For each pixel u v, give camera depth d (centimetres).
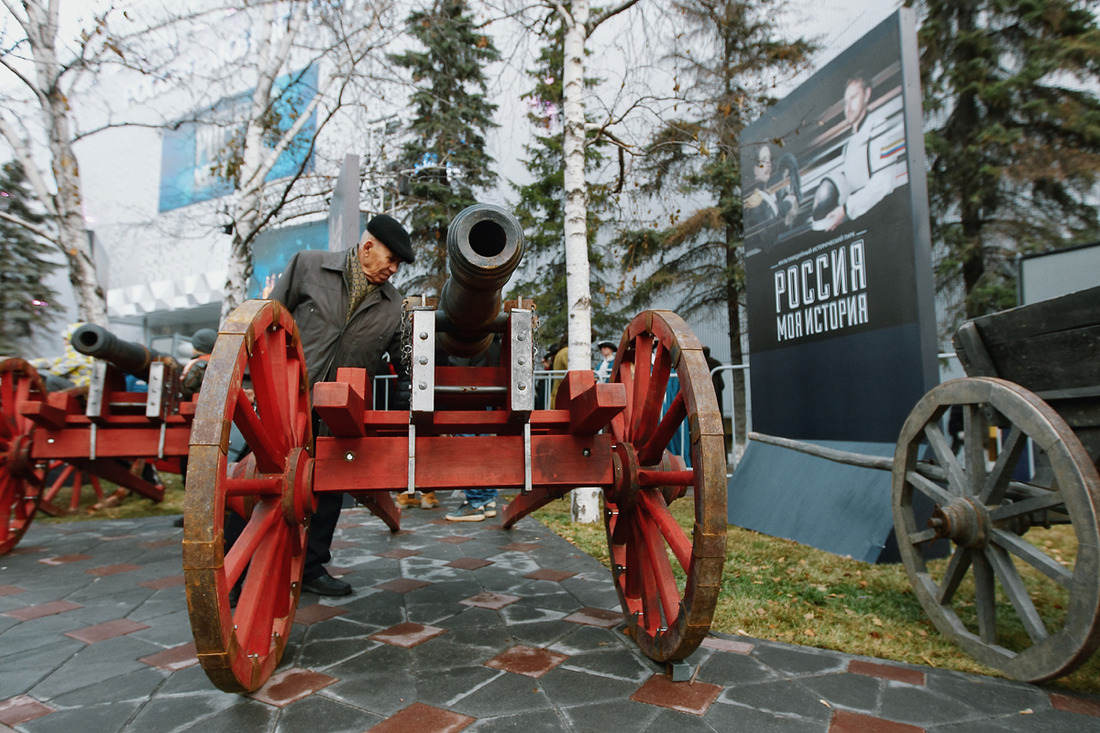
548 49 882
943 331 1148
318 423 309
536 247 1409
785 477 442
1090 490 176
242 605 180
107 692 191
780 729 167
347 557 376
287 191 689
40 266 1694
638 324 231
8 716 176
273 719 173
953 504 221
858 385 409
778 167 496
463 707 179
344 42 675
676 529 196
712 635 238
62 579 332
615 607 275
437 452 212
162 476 841
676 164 833
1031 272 535
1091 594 173
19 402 404
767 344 504
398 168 923
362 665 210
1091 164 1034
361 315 300
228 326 171
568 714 175
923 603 242
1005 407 205
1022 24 1121
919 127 379
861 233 412
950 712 177
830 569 325
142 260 1967
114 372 420
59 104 632
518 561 364
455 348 242
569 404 225
